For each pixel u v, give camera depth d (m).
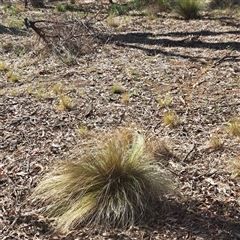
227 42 4.75
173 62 4.23
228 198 2.25
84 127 3.02
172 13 6.05
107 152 2.30
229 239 1.98
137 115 3.20
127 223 2.09
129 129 2.86
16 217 2.18
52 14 6.25
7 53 4.72
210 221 2.09
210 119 3.09
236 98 3.39
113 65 4.21
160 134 2.91
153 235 2.03
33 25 4.65
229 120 3.05
